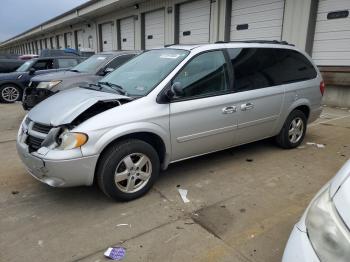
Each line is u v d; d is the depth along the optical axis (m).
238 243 2.92
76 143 3.20
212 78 4.18
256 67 4.70
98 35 23.94
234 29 12.73
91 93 3.93
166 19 16.06
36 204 3.64
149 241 2.95
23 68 11.63
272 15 11.18
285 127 5.20
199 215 3.38
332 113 8.71
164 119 3.69
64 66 11.52
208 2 13.52
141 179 3.71
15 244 2.92
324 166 4.69
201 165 4.71
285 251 1.86
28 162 3.45
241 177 4.30
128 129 3.42
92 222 3.27
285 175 4.37
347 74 9.17
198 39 14.48
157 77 3.91
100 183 3.47
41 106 3.91
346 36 9.35
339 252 1.60
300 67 5.35
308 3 9.93
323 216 1.79
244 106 4.42
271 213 3.41
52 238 3.01
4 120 8.14
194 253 2.79
